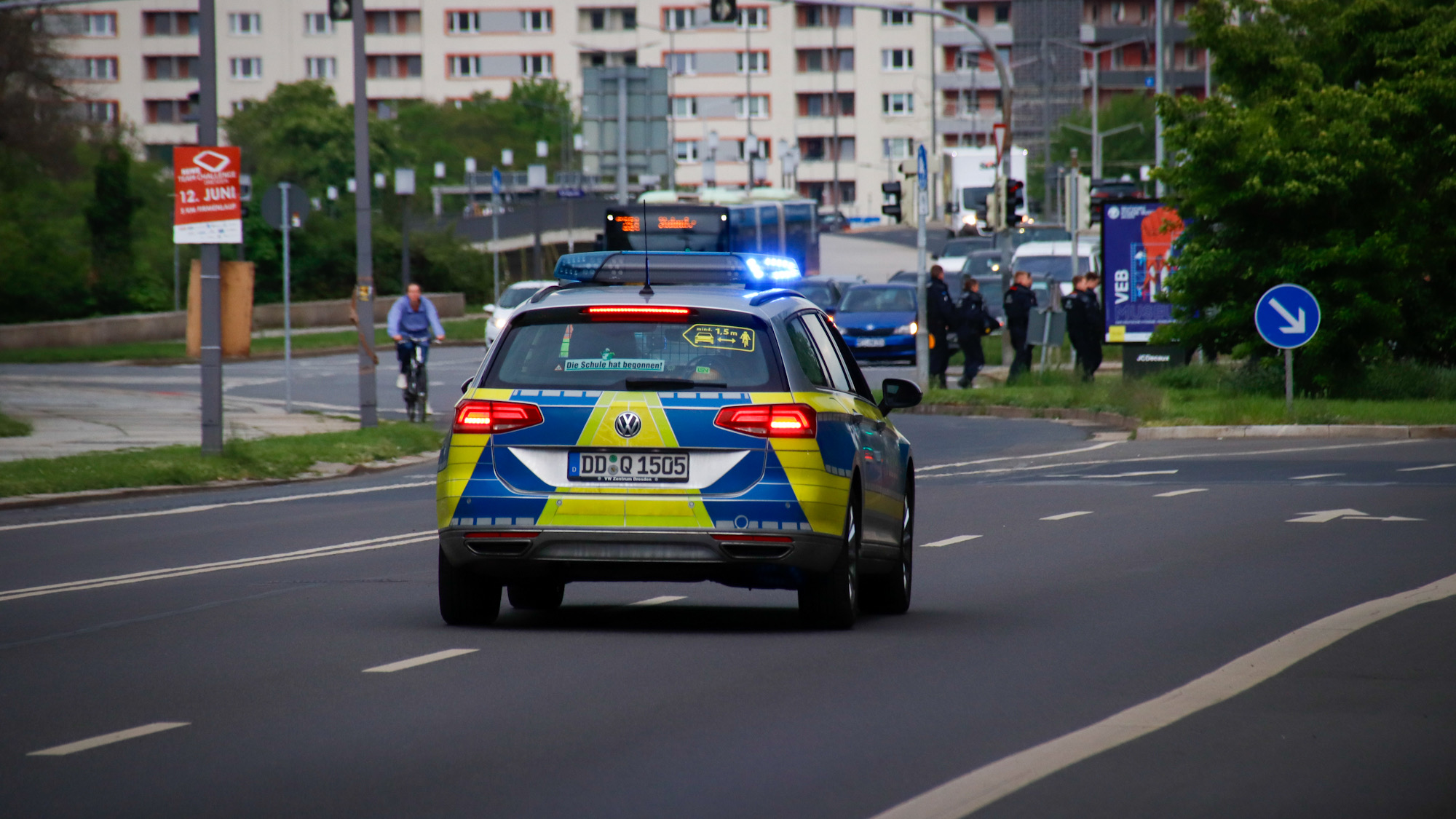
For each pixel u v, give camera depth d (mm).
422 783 20188
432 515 54219
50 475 61250
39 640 31016
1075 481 62938
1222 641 30234
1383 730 22844
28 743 22406
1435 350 105500
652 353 30578
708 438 29984
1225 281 100250
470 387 31484
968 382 109750
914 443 80562
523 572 30547
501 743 22266
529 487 30203
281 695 25594
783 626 32594
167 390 116688
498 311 133750
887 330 132500
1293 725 23156
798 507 29969
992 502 55844
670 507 29891
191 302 68562
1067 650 29453
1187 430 83875
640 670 27516
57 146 169000
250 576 40312
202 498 61062
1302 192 95750
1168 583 37875
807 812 18828
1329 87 100125
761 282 33438
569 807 19094
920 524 50062
